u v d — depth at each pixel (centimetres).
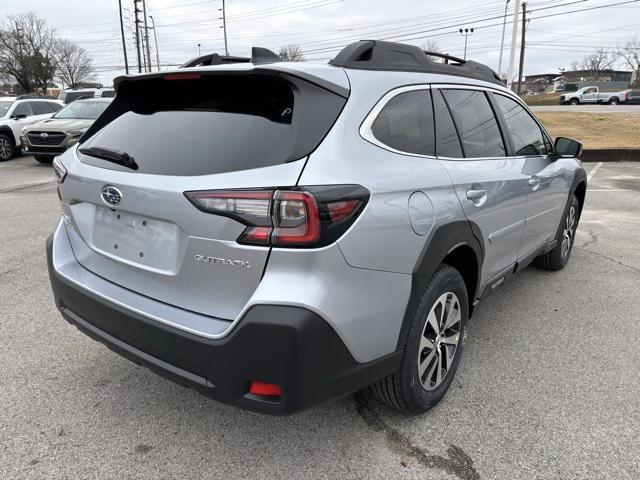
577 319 392
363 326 206
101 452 239
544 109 3384
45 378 299
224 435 252
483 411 273
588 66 9462
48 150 1280
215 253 197
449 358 278
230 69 219
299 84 207
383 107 234
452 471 229
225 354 192
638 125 2133
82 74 7350
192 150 213
